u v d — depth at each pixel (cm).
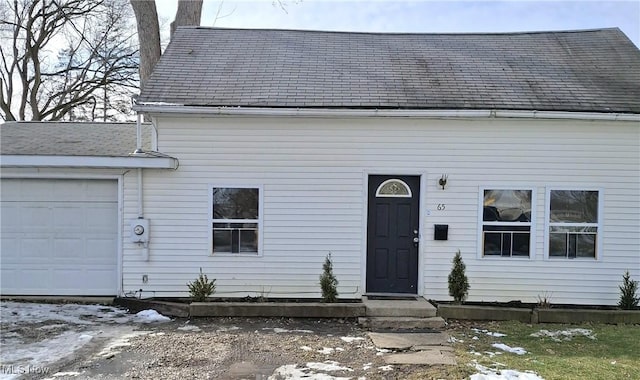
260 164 874
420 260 874
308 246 878
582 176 868
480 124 869
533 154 868
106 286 888
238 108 838
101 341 646
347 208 877
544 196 870
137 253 874
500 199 877
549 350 630
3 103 2238
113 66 2397
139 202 871
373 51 1074
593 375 532
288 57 1031
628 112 840
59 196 884
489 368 551
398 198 884
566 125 864
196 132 871
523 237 875
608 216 869
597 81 944
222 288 877
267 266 878
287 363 569
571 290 870
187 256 877
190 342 648
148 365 557
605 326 764
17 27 2192
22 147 909
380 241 884
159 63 980
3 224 881
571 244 875
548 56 1046
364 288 877
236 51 1050
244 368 550
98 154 866
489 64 1016
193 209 875
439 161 872
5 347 616
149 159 838
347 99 869
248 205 880
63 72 2339
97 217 887
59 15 2209
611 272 870
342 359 585
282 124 873
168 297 874
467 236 874
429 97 884
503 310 792
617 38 1097
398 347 636
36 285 884
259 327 734
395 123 871
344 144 873
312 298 877
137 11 1452
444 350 623
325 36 1141
